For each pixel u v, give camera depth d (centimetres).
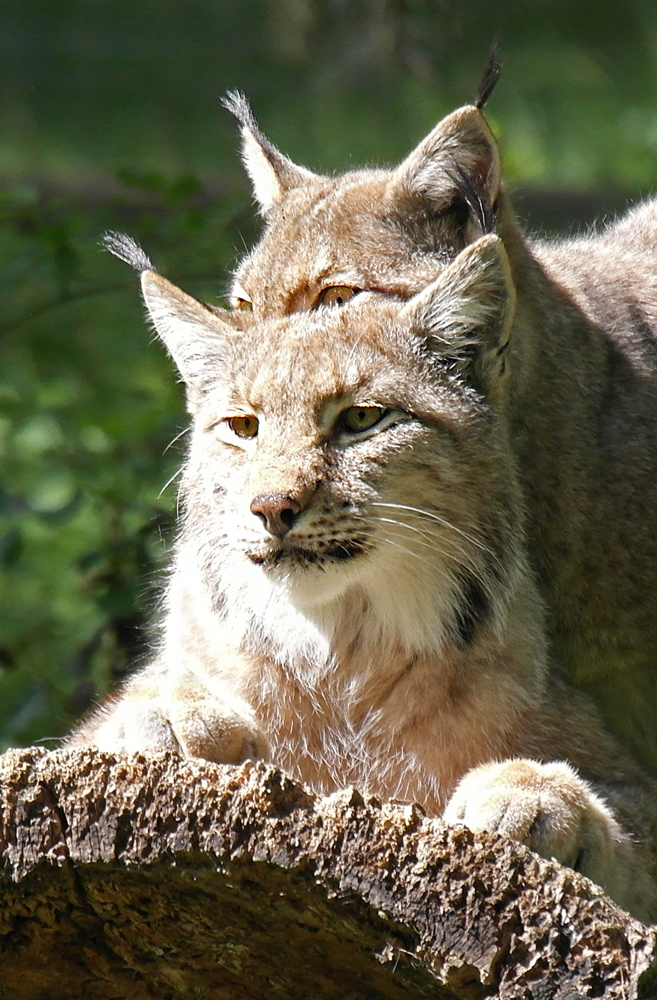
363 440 807
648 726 986
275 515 783
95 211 1573
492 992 614
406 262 1059
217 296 1391
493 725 826
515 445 940
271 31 2531
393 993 658
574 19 2423
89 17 2677
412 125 2328
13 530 1364
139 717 777
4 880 666
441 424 820
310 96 2419
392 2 1730
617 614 969
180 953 681
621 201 2197
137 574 1296
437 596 818
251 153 1239
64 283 1455
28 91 2648
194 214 1445
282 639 838
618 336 1044
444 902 619
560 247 1154
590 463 973
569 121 2322
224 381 850
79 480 1371
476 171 1061
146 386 1602
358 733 847
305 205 1120
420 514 810
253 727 800
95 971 698
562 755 832
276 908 645
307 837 633
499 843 623
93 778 657
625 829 773
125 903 666
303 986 675
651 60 2419
